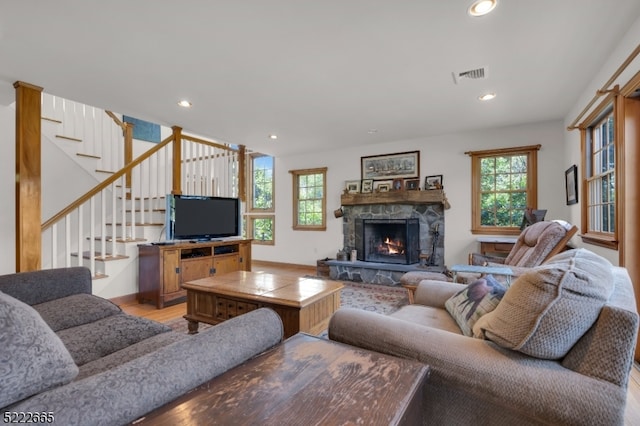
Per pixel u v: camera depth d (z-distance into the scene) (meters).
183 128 4.37
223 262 4.41
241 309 2.43
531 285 1.03
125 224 3.95
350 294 4.02
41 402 0.61
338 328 1.32
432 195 4.54
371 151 5.33
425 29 2.06
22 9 1.83
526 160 4.28
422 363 1.04
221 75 2.71
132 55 2.38
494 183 4.48
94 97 3.20
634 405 1.70
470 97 3.23
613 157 2.64
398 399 0.78
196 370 0.81
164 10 1.86
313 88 2.99
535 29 2.06
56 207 4.18
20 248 2.78
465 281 3.02
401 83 2.88
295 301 2.18
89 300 2.02
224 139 5.00
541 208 4.11
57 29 2.04
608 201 2.75
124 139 5.08
